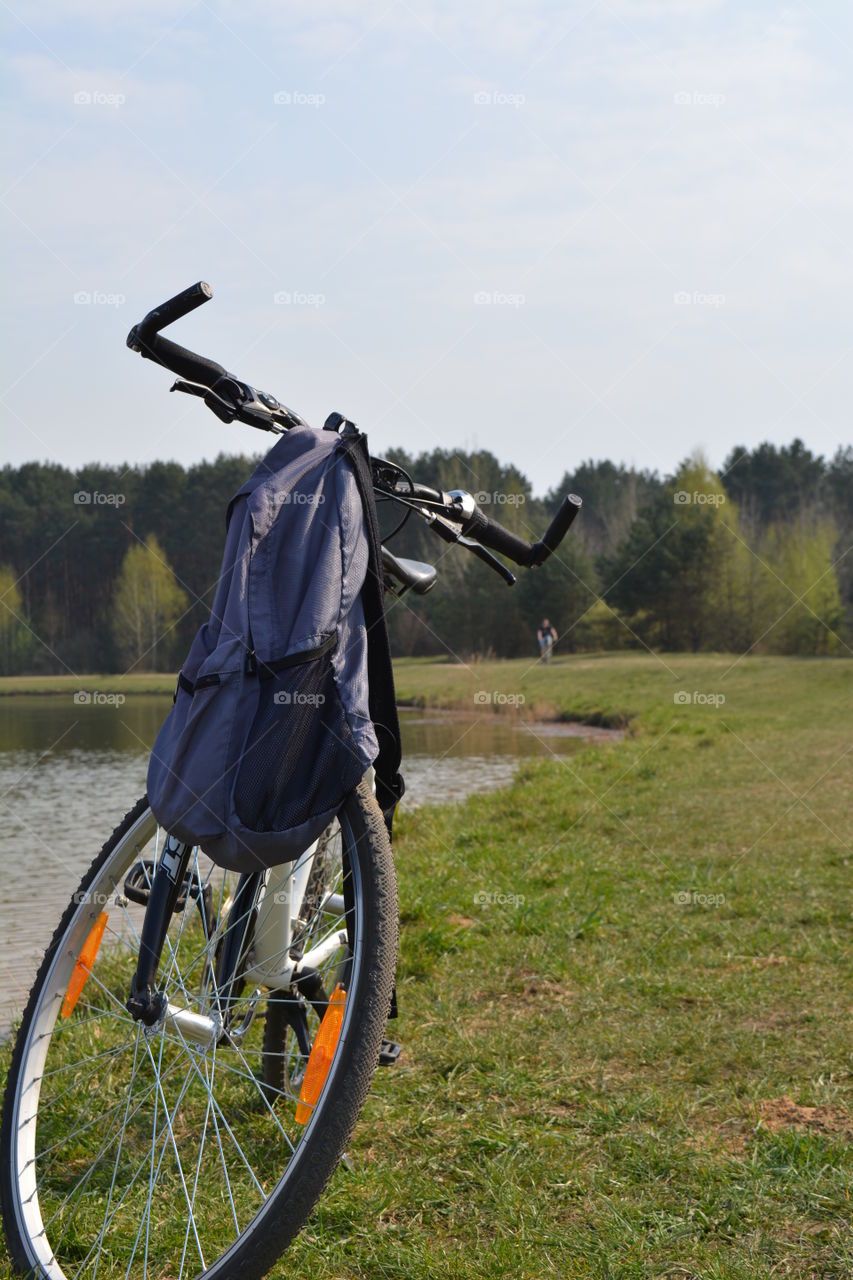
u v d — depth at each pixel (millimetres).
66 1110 2533
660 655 39312
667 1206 2197
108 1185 2279
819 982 3822
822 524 44719
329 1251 2037
